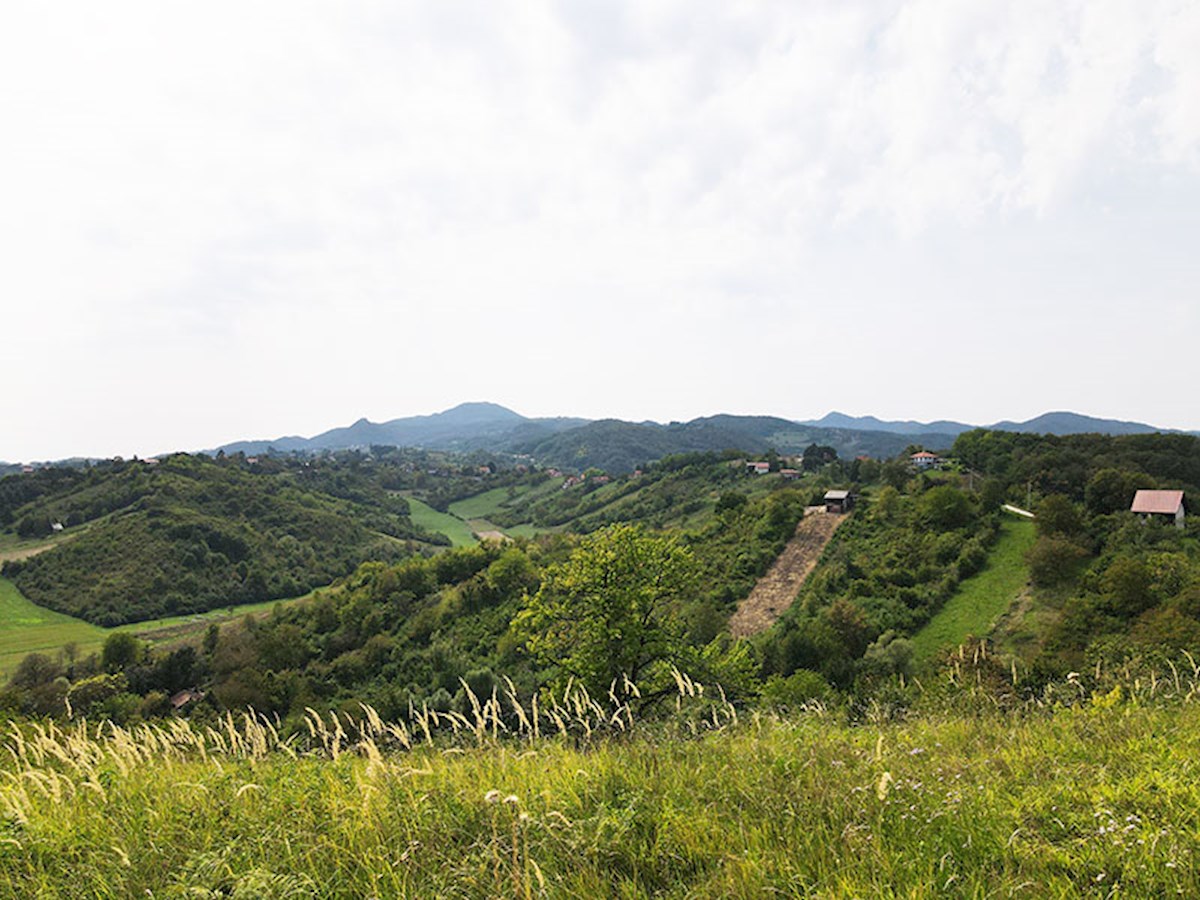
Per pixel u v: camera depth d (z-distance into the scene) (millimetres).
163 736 6625
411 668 52875
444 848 4105
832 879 3344
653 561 20938
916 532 68750
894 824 4047
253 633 64625
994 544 62281
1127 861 3350
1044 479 77875
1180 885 3037
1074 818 4000
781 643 46938
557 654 21141
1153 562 45156
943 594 54719
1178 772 4715
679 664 18984
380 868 3828
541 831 4094
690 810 4543
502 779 5379
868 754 5820
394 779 5172
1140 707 7746
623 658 19484
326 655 62094
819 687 33219
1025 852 3574
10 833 4480
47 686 41625
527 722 6703
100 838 4629
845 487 94125
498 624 56219
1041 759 5633
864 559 65188
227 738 6863
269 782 5488
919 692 10867
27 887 3939
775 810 4410
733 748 6406
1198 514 62000
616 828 4148
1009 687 9938
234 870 3961
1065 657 31078
